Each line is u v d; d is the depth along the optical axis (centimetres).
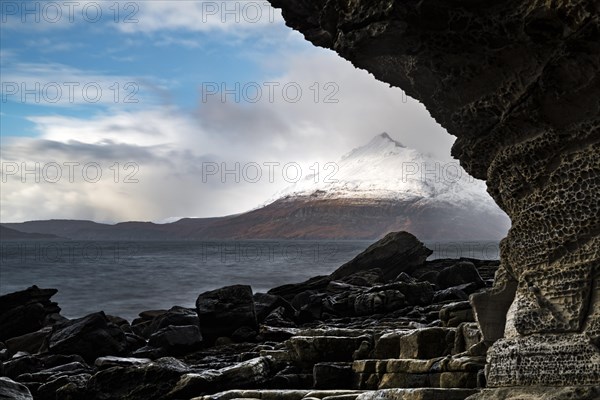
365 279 2736
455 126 1009
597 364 841
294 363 1323
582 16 786
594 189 866
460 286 2256
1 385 1256
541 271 912
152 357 1852
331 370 1200
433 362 1072
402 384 1101
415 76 976
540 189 914
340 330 1452
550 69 842
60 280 6575
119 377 1363
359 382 1167
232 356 1716
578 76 835
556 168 895
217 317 1989
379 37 892
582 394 817
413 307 2098
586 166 870
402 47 915
